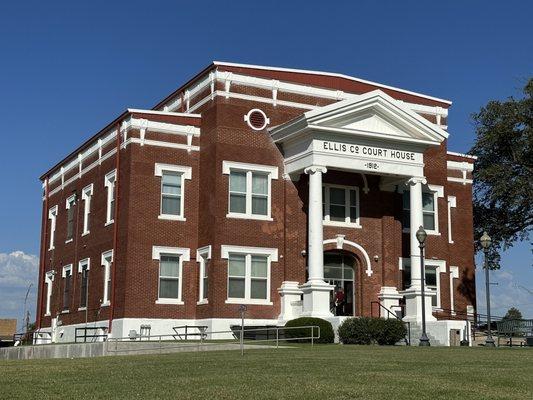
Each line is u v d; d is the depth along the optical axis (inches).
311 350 1003.3
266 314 1453.0
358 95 1487.5
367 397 514.0
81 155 1759.4
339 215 1562.5
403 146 1529.3
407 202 1642.5
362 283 1553.9
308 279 1427.2
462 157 1828.2
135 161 1465.3
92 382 625.9
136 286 1429.6
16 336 2094.0
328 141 1453.0
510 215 2187.5
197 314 1462.8
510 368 706.8
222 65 1488.7
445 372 666.2
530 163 2074.3
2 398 530.0
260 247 1467.8
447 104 1748.3
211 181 1462.8
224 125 1471.5
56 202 1914.4
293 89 1545.3
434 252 1663.4
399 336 1307.8
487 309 1360.7
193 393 541.0
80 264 1685.5
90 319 1583.4
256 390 551.8
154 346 1194.0
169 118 1503.4
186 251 1480.1
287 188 1503.4
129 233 1438.2
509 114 2050.9
